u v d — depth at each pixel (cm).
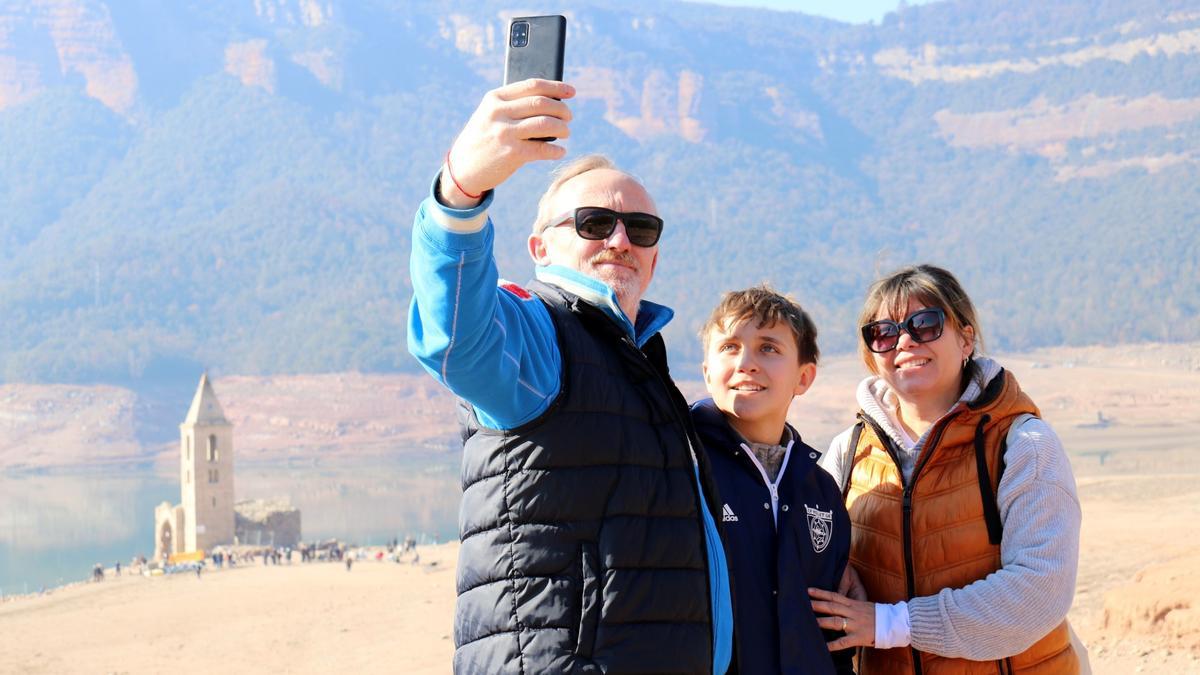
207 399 9269
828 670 395
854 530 452
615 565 325
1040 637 409
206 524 9144
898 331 444
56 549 12775
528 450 328
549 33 292
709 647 341
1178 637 1148
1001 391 429
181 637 3994
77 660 3638
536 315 335
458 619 339
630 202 365
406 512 14600
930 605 414
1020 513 415
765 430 423
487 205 293
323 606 4441
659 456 340
